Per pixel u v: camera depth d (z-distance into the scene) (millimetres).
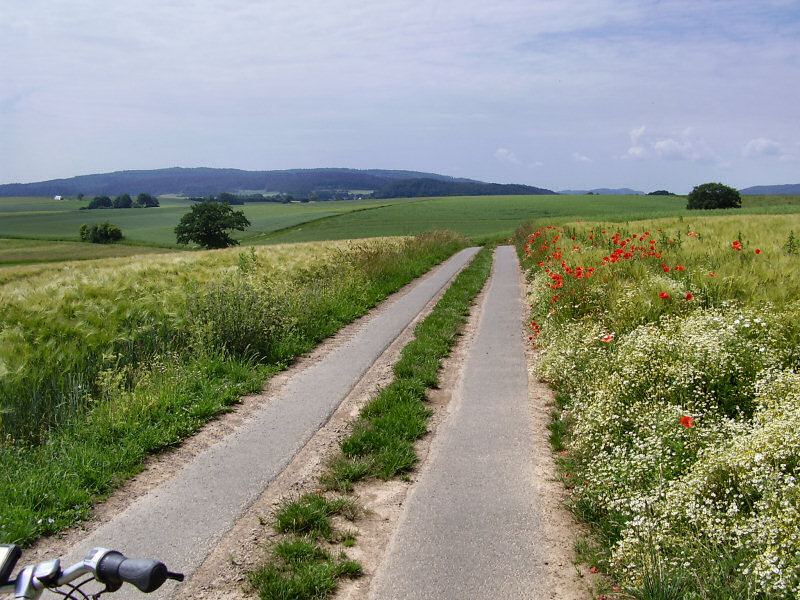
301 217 111812
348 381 8461
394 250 25812
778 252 12305
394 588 3770
